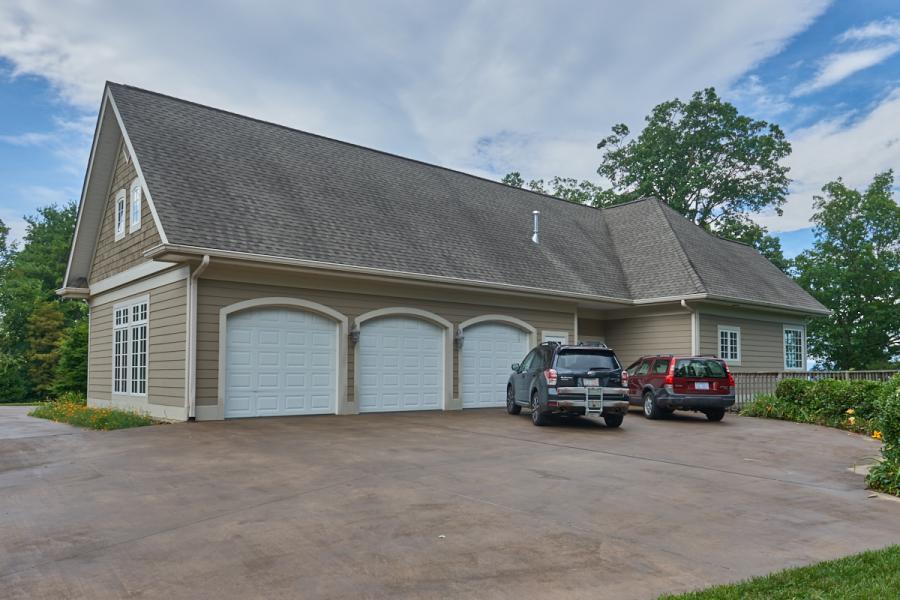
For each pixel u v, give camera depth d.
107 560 5.41
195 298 14.17
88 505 7.16
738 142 41.69
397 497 7.54
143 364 16.52
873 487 8.72
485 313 19.70
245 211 15.67
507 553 5.66
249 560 5.41
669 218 27.38
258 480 8.34
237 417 14.73
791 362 27.33
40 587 4.84
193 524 6.44
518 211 25.42
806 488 8.69
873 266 38.03
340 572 5.16
